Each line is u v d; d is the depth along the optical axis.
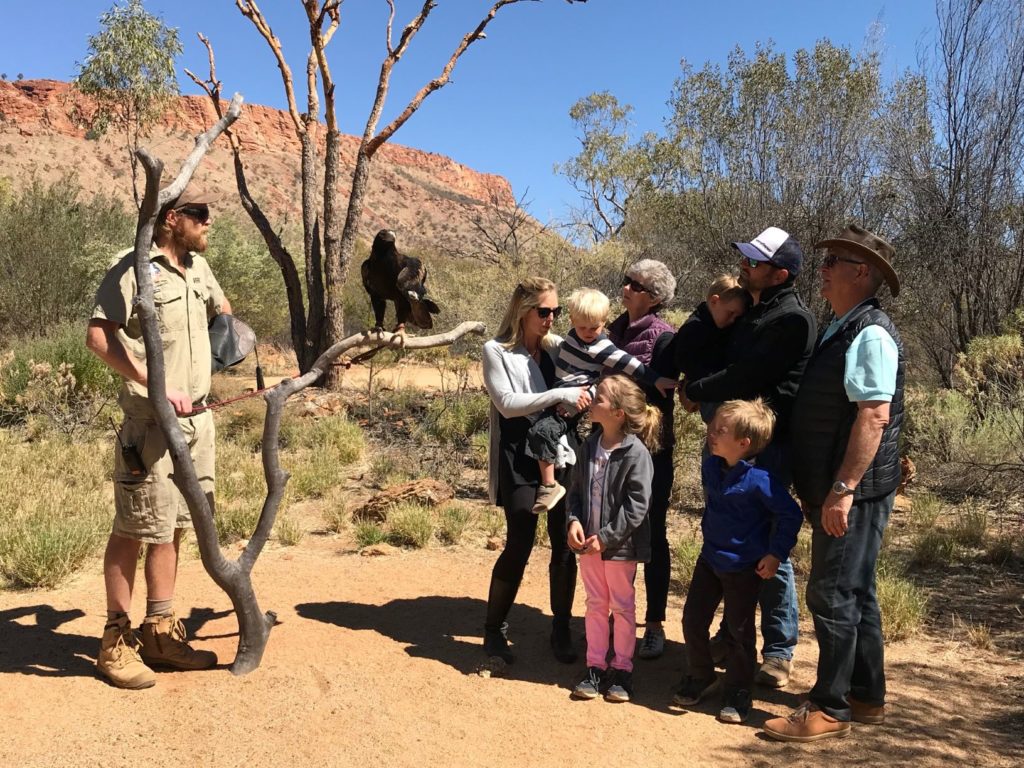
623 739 3.37
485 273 16.64
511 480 4.04
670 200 16.64
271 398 3.88
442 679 3.88
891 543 6.19
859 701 3.54
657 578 4.30
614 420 3.67
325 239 13.28
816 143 13.80
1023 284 11.24
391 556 5.93
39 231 17.30
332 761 3.14
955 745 3.36
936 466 8.29
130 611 4.63
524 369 4.12
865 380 3.23
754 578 3.54
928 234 11.81
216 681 3.77
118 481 3.72
